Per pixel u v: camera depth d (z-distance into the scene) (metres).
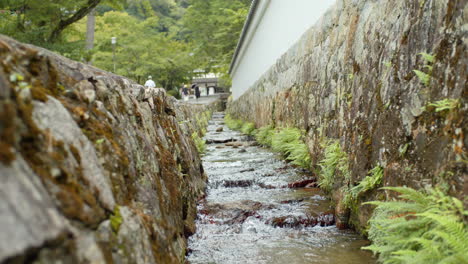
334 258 3.85
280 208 5.47
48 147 1.62
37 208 1.29
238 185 7.12
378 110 4.17
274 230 4.81
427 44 3.27
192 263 3.82
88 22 21.89
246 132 16.67
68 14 14.90
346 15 5.92
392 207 2.93
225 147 12.86
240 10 27.58
